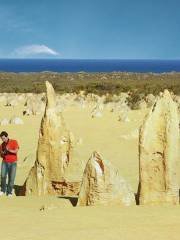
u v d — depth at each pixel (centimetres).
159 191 1063
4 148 1266
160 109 1057
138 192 1089
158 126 1057
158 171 1061
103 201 1051
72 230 837
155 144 1058
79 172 1272
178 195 1074
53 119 1255
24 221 918
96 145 2234
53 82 8169
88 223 890
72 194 1259
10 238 789
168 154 1054
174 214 958
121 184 1067
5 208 1065
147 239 777
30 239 782
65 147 1266
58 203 1108
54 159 1258
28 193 1275
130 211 989
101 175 1049
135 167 1780
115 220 910
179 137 1127
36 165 1276
